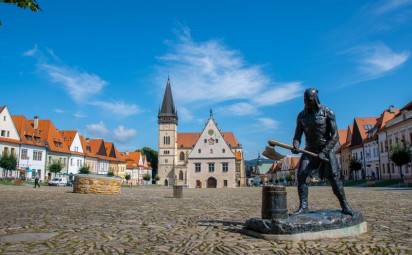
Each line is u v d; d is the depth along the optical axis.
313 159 8.93
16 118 73.56
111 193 30.30
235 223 10.47
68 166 85.75
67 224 10.26
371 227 9.49
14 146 68.62
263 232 8.01
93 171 97.69
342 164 96.19
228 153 89.88
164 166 121.56
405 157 49.41
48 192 31.14
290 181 116.94
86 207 15.99
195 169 90.19
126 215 12.74
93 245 7.30
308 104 8.90
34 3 9.84
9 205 16.73
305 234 7.79
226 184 88.81
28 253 6.55
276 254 6.52
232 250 6.84
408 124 55.94
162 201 21.14
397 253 6.53
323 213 8.56
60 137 85.12
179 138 126.69
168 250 6.88
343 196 8.66
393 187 44.84
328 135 8.89
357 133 82.88
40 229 9.30
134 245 7.33
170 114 123.19
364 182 62.94
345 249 6.85
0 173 63.22
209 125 91.38
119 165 115.81
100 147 102.94
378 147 69.44
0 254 6.45
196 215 12.85
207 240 7.82
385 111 71.06
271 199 8.27
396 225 9.87
